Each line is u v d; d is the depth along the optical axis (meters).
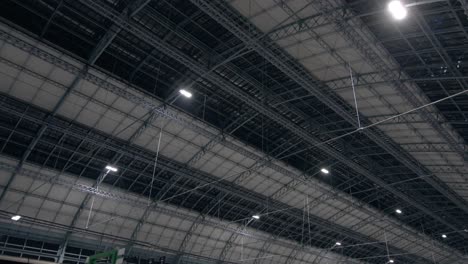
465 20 22.42
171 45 24.44
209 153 34.38
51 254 32.38
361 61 25.58
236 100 31.33
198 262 42.81
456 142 32.34
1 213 29.59
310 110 33.12
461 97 28.69
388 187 40.62
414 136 34.44
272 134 35.72
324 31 23.47
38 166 29.47
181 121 28.59
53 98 26.11
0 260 11.66
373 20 23.05
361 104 30.61
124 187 34.84
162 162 32.59
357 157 40.19
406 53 24.95
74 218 33.19
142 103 26.52
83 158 31.28
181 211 39.16
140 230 37.28
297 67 26.56
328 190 43.53
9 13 22.55
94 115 28.08
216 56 25.64
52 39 24.00
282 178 40.47
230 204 41.78
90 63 24.30
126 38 24.91
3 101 25.20
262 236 47.66
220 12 20.58
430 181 39.84
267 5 21.89
